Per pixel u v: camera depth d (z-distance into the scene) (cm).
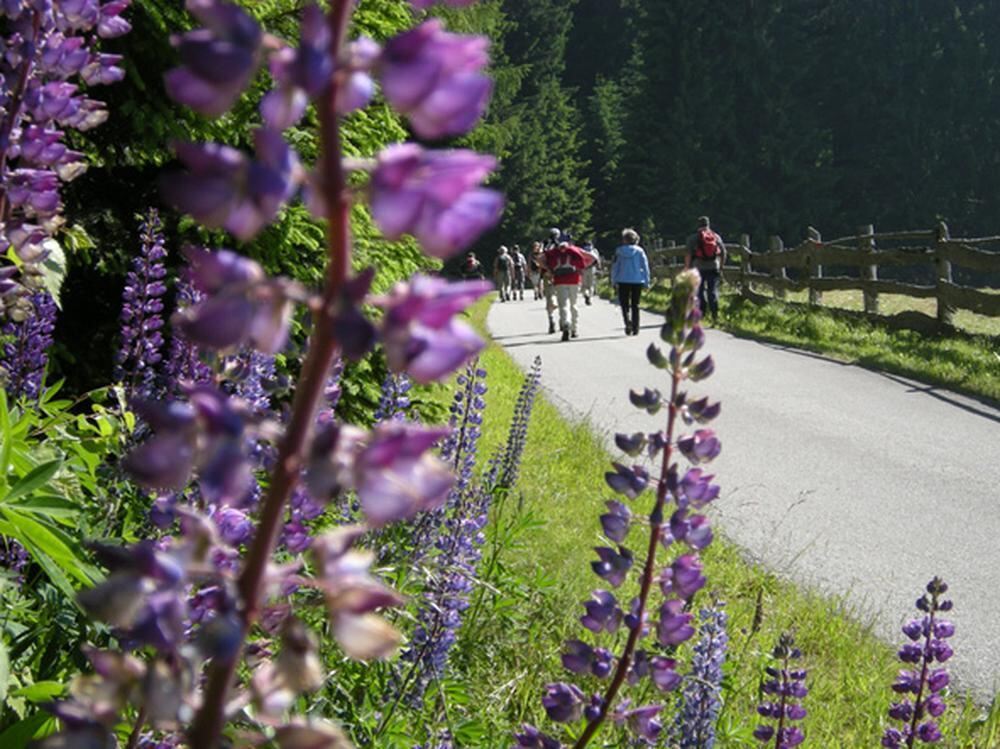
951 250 1606
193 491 221
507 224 5466
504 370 1369
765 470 884
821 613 532
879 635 541
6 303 208
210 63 79
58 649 235
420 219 79
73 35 219
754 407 1161
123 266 520
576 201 5834
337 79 82
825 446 977
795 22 4991
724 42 4888
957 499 809
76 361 514
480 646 412
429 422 665
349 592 89
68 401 336
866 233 1864
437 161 80
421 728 327
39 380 367
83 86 488
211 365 182
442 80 81
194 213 81
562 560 552
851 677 461
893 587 616
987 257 1544
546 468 793
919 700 344
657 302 2588
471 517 399
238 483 84
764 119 4900
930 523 745
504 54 5719
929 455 949
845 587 611
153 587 88
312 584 90
